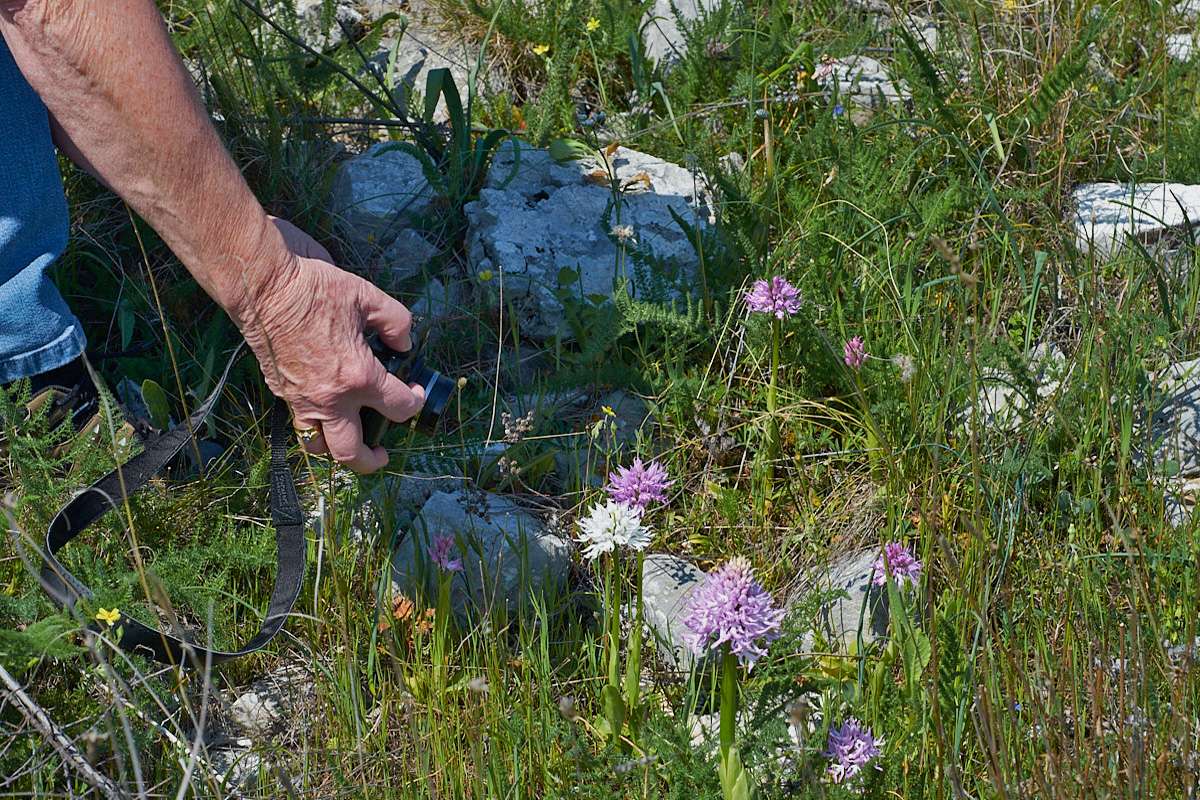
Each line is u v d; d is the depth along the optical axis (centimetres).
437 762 208
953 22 398
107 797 191
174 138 198
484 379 296
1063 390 278
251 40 341
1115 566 239
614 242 316
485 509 252
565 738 208
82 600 210
